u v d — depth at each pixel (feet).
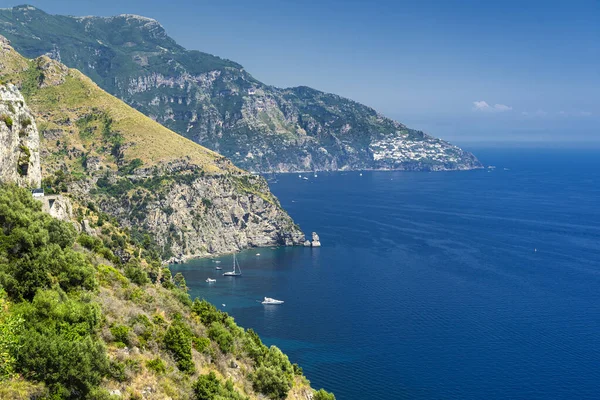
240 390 286.66
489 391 491.31
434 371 529.04
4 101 346.54
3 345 187.21
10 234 256.73
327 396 355.56
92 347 210.18
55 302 227.20
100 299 260.83
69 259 265.75
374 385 499.51
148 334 256.11
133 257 533.96
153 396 226.17
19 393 184.03
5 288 232.12
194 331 303.07
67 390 195.21
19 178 349.61
